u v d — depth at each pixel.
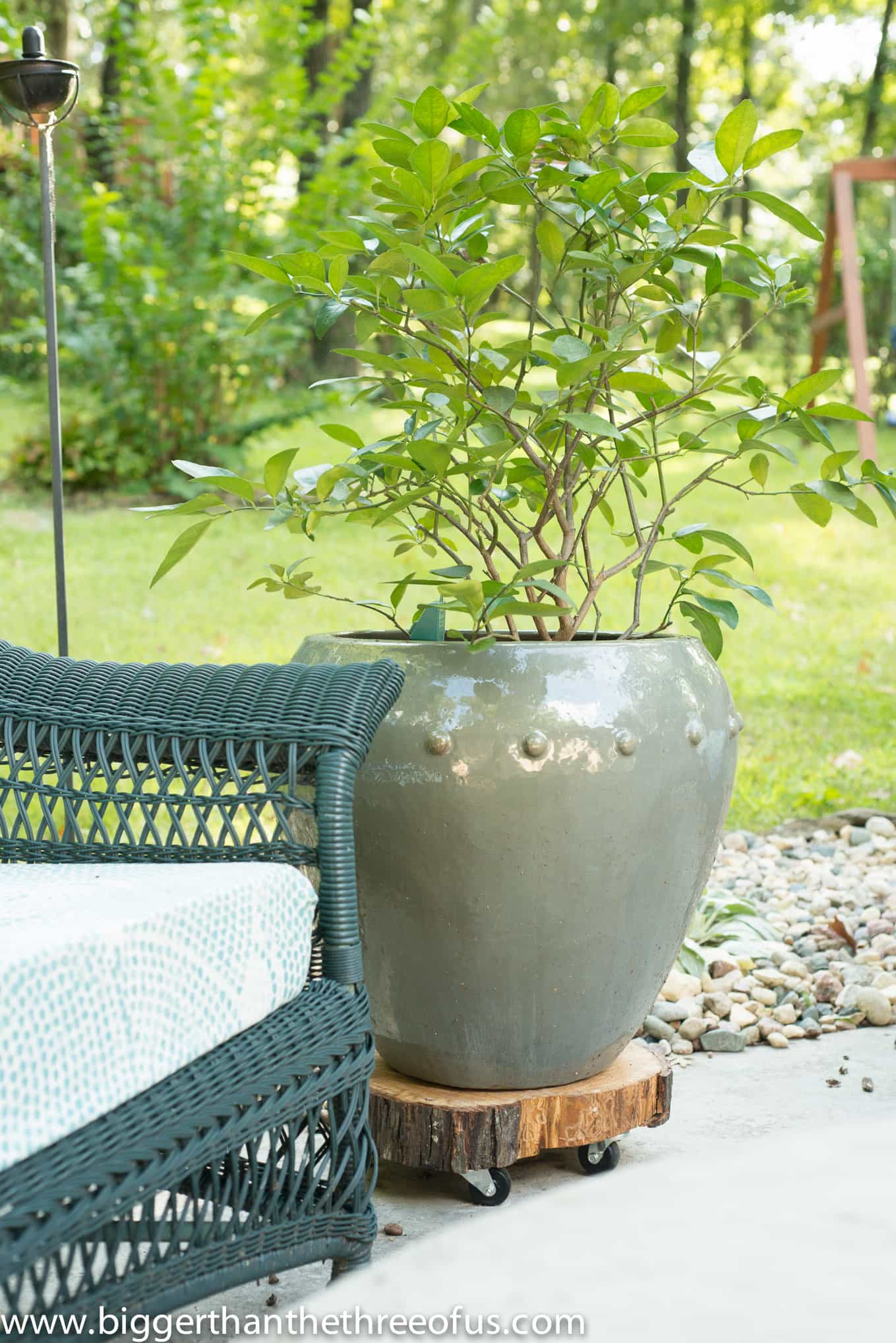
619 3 17.48
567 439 1.74
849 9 18.22
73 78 2.22
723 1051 2.11
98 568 5.52
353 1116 1.28
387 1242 1.53
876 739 3.98
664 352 1.88
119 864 1.39
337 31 10.66
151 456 6.81
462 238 1.69
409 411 1.76
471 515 1.77
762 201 1.60
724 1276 0.60
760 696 4.37
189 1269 1.11
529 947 1.55
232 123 7.21
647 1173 0.71
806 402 1.65
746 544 6.68
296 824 1.70
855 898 2.76
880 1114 1.84
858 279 8.54
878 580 6.11
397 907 1.58
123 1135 1.04
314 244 6.70
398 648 1.61
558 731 1.51
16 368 7.82
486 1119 1.59
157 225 6.93
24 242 7.31
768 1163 0.72
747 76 18.91
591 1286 0.60
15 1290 0.95
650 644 1.64
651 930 1.61
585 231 1.71
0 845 1.49
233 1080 1.15
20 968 0.99
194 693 1.48
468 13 18.09
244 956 1.22
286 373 7.88
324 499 1.74
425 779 1.52
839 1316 0.56
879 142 18.97
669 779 1.56
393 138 1.62
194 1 6.64
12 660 1.56
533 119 1.53
